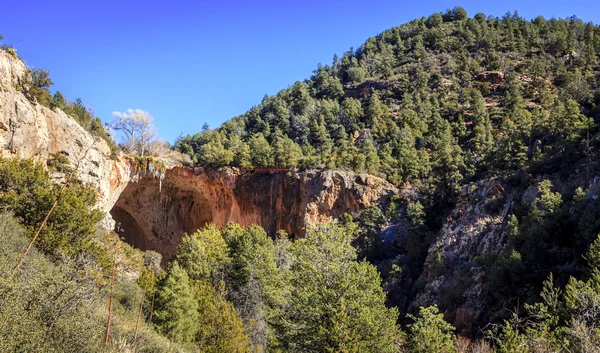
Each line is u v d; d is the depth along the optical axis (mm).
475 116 91000
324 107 103750
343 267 23406
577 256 37500
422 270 55094
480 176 66125
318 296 21562
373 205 70312
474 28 139125
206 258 38250
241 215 77438
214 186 78625
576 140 56781
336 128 96125
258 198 76188
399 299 52406
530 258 39406
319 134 93000
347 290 21812
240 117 117625
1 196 22562
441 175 67375
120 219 76625
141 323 22297
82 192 28562
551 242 40969
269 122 106125
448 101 104438
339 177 73125
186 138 103062
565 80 101750
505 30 140500
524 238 42531
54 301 11094
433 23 153625
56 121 38094
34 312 10328
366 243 63656
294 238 72750
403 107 103500
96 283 15016
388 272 55406
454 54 130125
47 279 11781
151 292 25422
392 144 86875
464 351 25641
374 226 66062
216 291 31672
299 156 79000
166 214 79625
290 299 23641
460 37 138625
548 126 65062
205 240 41625
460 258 50594
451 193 64812
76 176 35656
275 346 25297
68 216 22766
